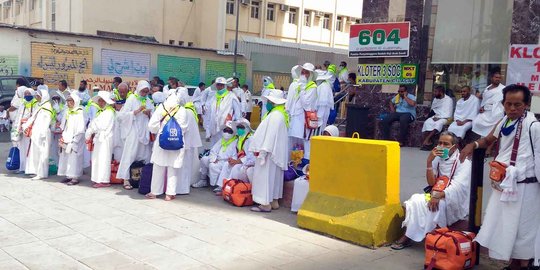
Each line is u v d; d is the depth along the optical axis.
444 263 5.00
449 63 13.00
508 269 5.07
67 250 5.55
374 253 5.70
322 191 6.59
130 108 8.87
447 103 11.77
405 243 5.92
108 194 8.40
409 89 13.12
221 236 6.20
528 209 4.63
